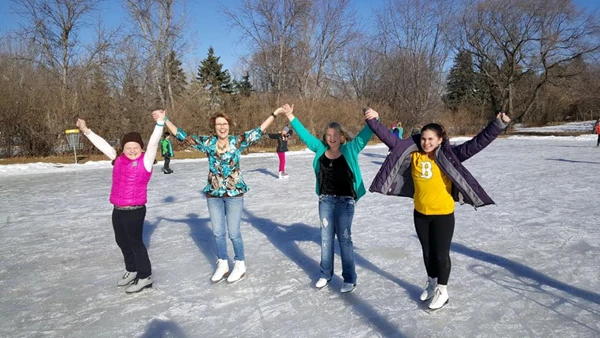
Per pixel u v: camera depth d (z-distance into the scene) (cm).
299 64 3198
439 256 330
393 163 338
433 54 3509
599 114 4262
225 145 386
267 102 2772
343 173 359
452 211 326
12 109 1962
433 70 3538
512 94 4222
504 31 3959
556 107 4872
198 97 2664
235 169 392
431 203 324
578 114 5053
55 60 2619
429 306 340
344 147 358
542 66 3925
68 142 1897
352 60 4097
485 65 4259
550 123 4916
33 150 2044
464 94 5394
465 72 4788
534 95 4038
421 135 317
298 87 3228
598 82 3744
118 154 385
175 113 2477
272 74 3316
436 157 317
